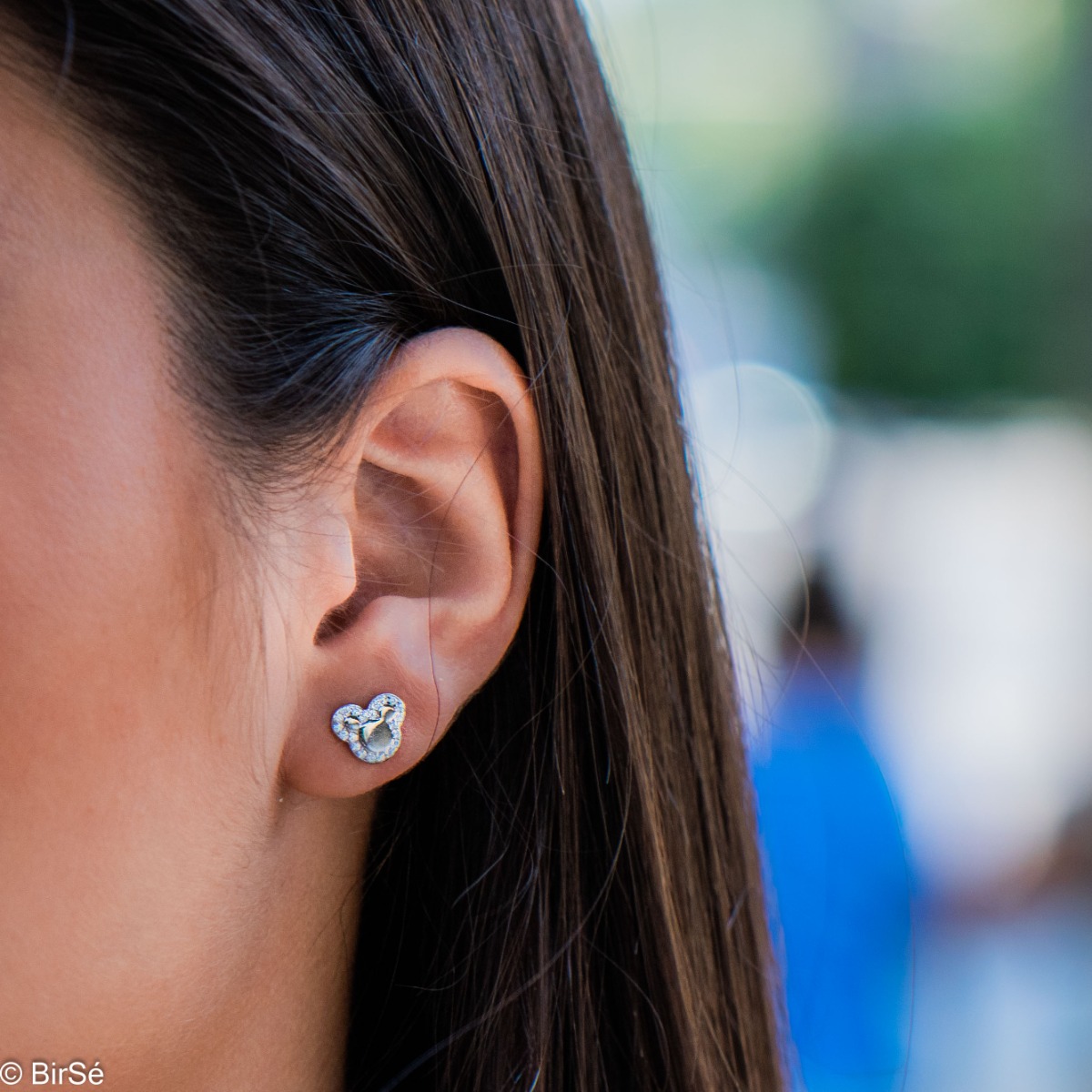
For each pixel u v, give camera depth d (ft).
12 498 1.94
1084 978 5.35
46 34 1.94
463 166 2.06
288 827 2.03
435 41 2.07
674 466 2.22
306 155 2.00
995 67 12.84
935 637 7.67
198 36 1.97
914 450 11.35
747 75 13.60
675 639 2.19
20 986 1.96
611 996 2.14
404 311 2.03
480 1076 2.10
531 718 2.10
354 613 2.03
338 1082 2.09
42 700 1.94
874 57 13.29
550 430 2.07
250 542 1.98
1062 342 12.29
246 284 1.98
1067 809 6.04
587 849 2.12
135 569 1.96
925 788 6.18
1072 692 7.25
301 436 1.99
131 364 1.96
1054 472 10.98
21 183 1.94
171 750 1.97
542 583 2.09
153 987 1.98
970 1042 5.13
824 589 4.95
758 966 2.29
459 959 2.11
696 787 2.21
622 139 2.24
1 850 1.95
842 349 12.97
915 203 12.78
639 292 2.22
